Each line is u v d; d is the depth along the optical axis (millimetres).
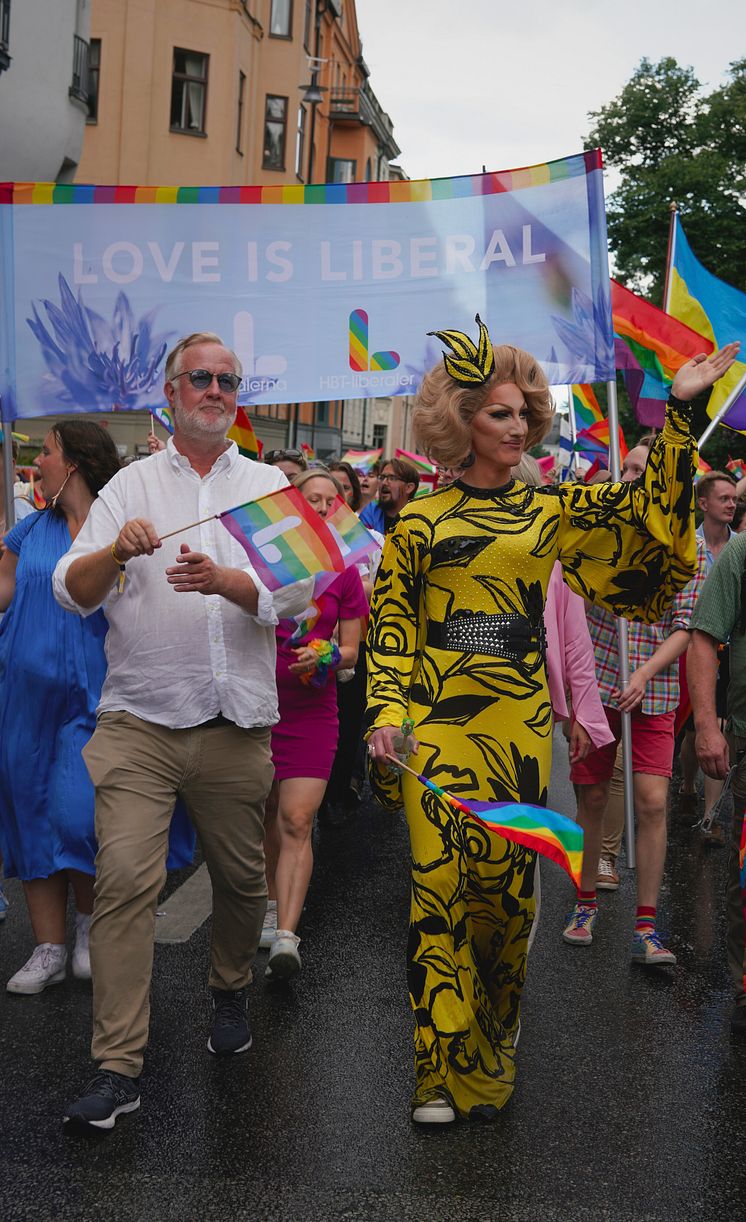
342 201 6312
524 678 3611
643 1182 3287
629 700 5074
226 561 3875
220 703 3811
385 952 5117
